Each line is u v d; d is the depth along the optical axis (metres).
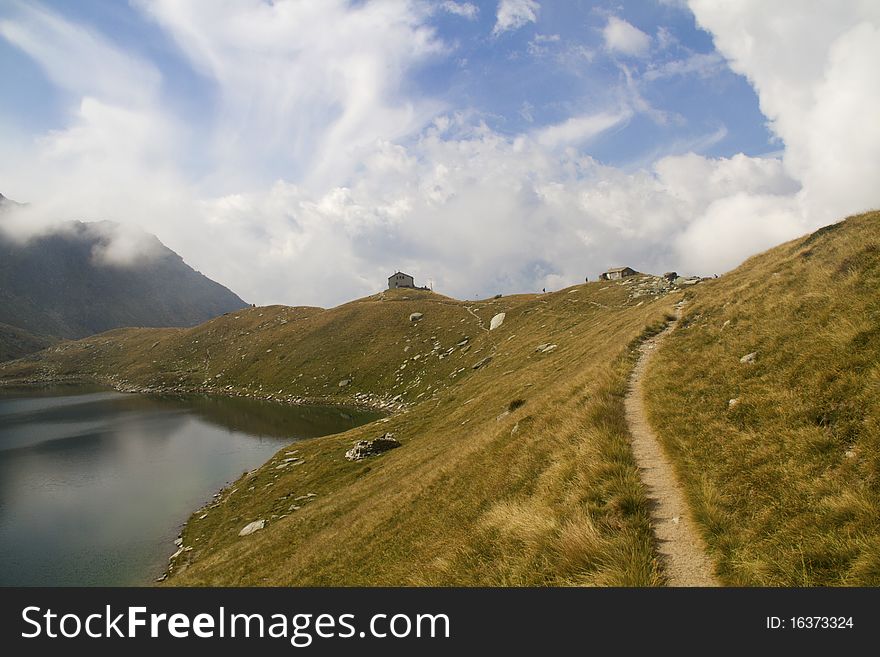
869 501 7.73
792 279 19.42
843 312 13.70
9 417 109.00
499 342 89.25
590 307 81.31
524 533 11.03
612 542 9.23
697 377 16.52
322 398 109.19
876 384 10.12
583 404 18.66
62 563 37.88
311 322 158.88
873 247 16.02
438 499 19.23
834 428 9.96
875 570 6.76
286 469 50.88
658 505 10.59
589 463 12.82
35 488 57.00
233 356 158.00
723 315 21.33
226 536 38.06
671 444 13.13
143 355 194.88
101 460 69.25
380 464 41.28
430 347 113.19
